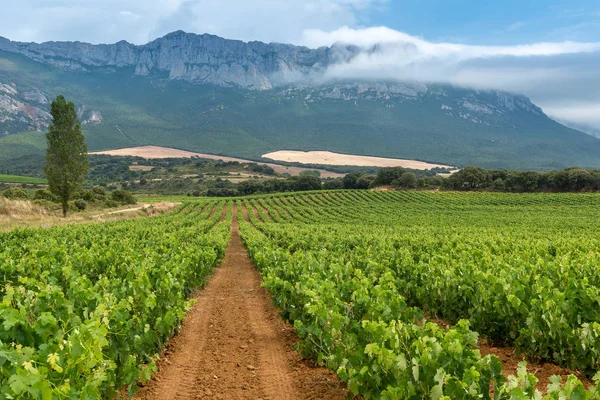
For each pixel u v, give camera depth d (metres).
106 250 17.08
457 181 102.00
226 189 113.31
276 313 13.42
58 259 15.03
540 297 8.91
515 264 15.29
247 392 7.52
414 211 73.62
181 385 7.80
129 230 30.52
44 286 8.78
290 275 13.76
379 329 6.49
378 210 75.56
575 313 8.80
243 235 36.34
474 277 11.31
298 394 7.41
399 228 43.62
